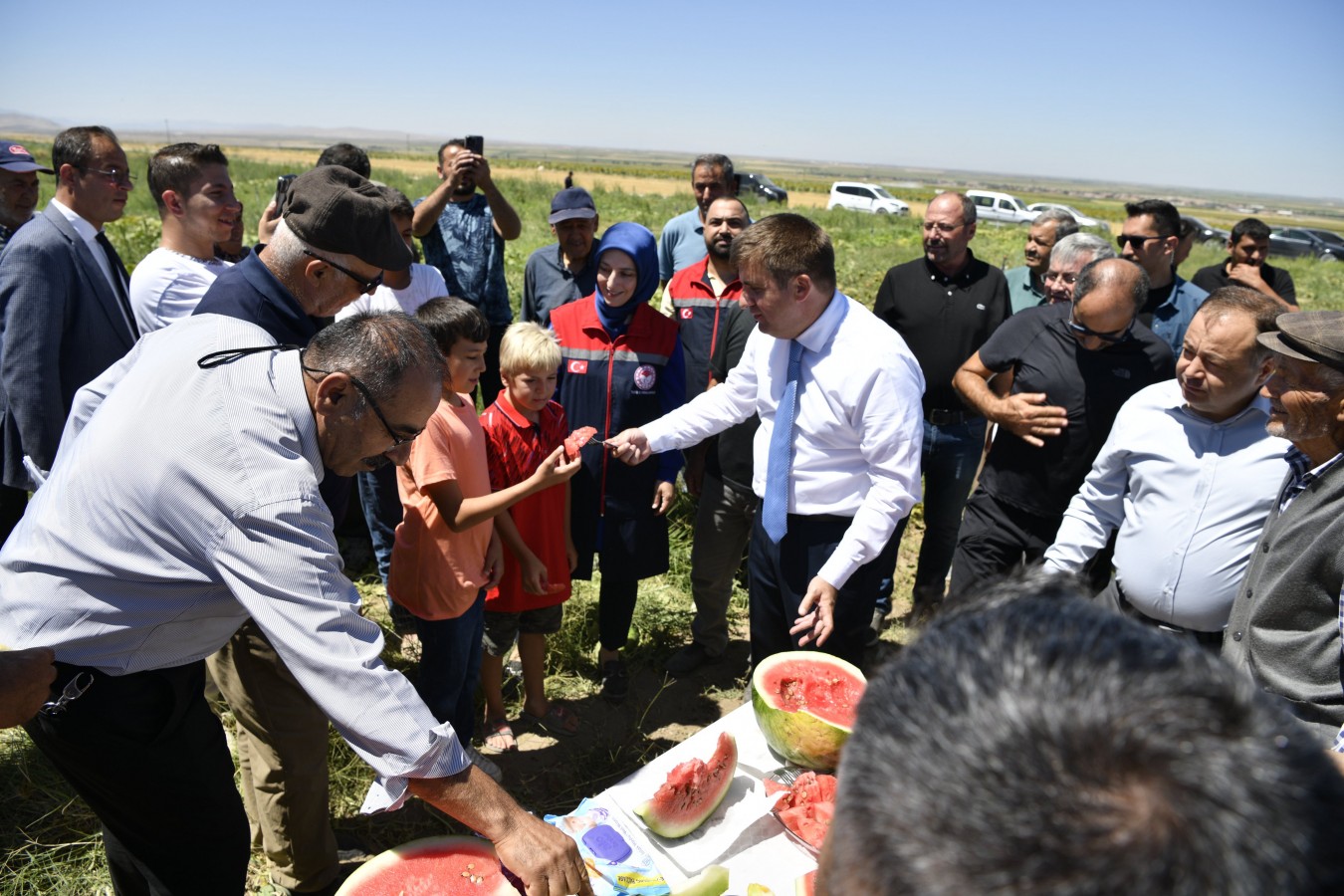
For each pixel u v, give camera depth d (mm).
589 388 3871
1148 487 2865
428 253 5559
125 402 1883
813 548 3064
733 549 4254
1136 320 3570
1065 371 3537
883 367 2803
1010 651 605
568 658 4410
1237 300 2615
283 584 1760
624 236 3785
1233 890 492
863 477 2984
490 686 3764
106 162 3453
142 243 11844
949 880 525
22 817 3117
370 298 4117
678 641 4723
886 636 4711
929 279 4676
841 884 618
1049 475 3605
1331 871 509
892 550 3297
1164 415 2859
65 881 2867
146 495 1812
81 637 1930
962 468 4711
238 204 3730
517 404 3436
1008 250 22812
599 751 3777
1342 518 2072
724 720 2344
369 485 4164
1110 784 530
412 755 1700
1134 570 2900
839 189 39281
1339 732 1989
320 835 2811
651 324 3904
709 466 4180
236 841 2338
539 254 5371
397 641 4320
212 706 3688
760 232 2793
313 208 2375
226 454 1780
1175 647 608
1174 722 542
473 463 3051
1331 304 19109
